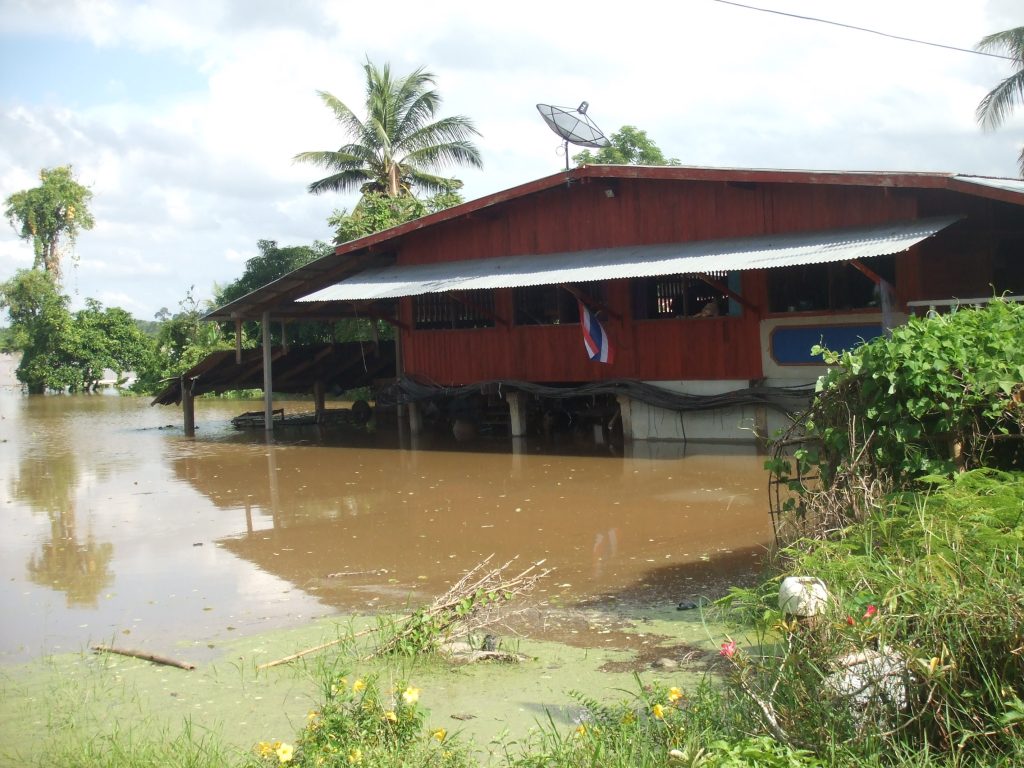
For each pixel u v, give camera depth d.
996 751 3.70
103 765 4.73
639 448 15.32
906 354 5.96
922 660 3.86
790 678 4.07
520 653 6.11
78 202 51.38
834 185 13.64
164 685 5.96
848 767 3.65
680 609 6.89
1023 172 28.17
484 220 17.97
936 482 5.63
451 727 4.96
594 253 16.11
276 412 24.16
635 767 3.94
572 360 17.19
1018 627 3.84
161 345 42.53
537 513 10.77
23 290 49.16
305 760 4.16
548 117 15.83
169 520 11.48
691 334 15.57
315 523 10.87
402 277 17.98
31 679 6.22
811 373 14.29
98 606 7.97
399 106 32.56
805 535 6.39
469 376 18.72
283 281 19.41
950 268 13.13
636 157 32.75
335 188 32.78
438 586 8.05
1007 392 5.60
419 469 14.55
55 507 12.78
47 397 42.03
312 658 6.34
